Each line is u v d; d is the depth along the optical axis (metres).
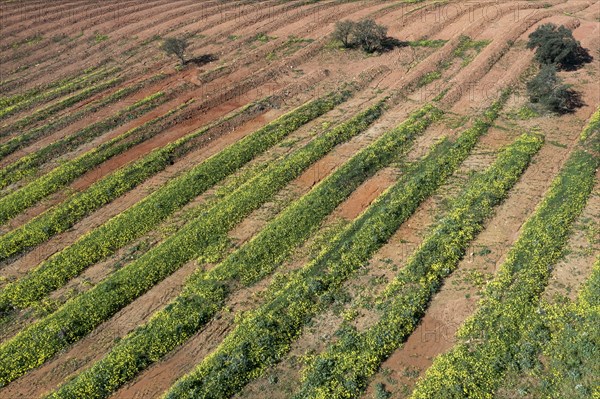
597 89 37.59
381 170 32.12
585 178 29.67
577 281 24.36
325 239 27.69
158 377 22.02
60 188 32.31
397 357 22.06
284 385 21.30
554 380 20.62
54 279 26.36
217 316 24.31
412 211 28.92
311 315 23.94
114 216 30.22
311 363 21.89
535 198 29.11
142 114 38.56
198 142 35.47
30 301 25.50
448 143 33.69
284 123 36.41
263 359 22.14
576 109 35.78
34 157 34.53
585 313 22.77
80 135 36.41
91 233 28.81
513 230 27.30
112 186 31.84
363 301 24.34
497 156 32.22
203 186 31.64
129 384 21.81
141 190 31.98
